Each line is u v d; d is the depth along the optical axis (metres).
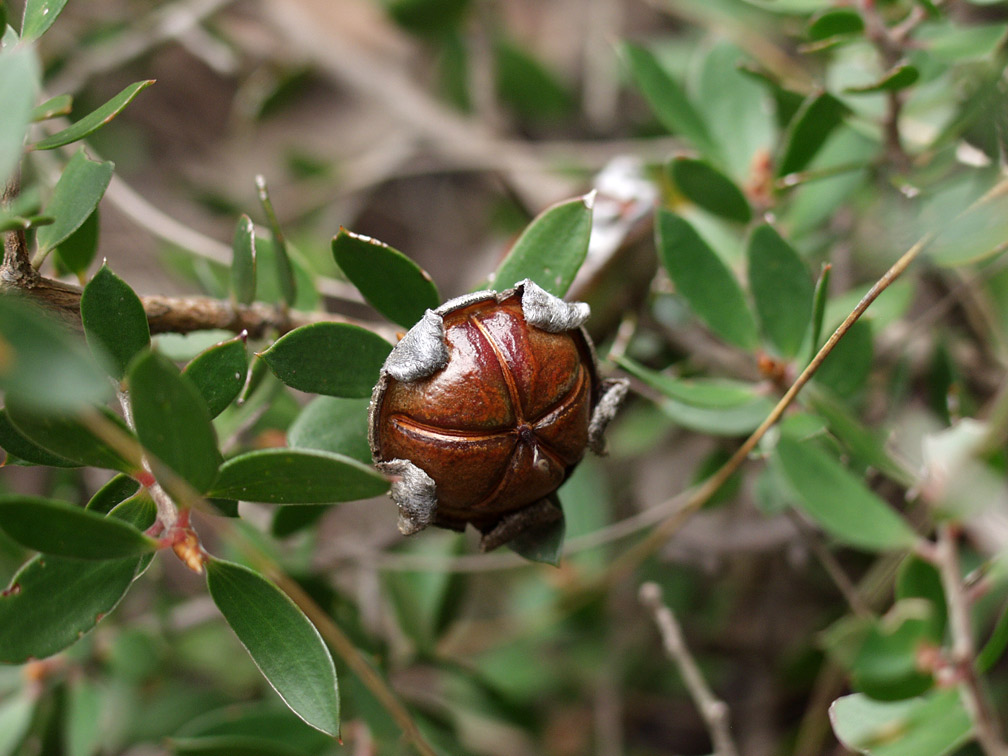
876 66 0.18
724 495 0.19
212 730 0.17
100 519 0.13
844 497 0.16
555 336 0.14
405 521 0.14
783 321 0.16
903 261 0.15
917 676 0.15
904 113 0.18
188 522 0.14
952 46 0.17
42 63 0.23
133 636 0.19
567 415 0.14
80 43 0.24
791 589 0.22
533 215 0.24
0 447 0.14
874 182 0.19
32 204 0.14
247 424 0.16
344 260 0.15
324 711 0.14
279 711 0.18
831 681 0.18
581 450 0.14
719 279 0.16
